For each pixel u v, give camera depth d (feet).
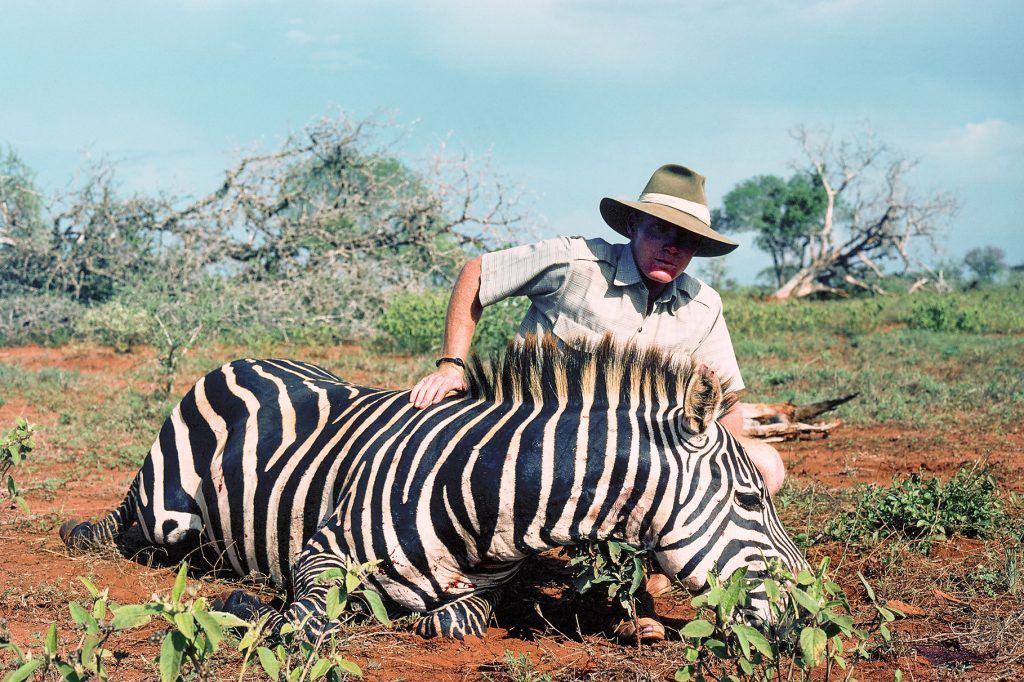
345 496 11.58
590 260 12.55
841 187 132.77
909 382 38.06
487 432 11.01
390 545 11.02
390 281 63.52
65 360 47.62
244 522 13.02
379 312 59.72
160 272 60.59
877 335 64.18
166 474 14.14
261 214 62.95
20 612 12.11
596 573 10.89
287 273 61.77
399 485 11.15
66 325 57.26
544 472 10.57
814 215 163.94
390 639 11.21
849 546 15.56
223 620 7.41
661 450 10.41
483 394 11.66
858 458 24.38
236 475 13.17
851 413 31.04
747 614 9.75
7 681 7.33
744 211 178.19
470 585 11.39
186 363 43.73
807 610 8.66
